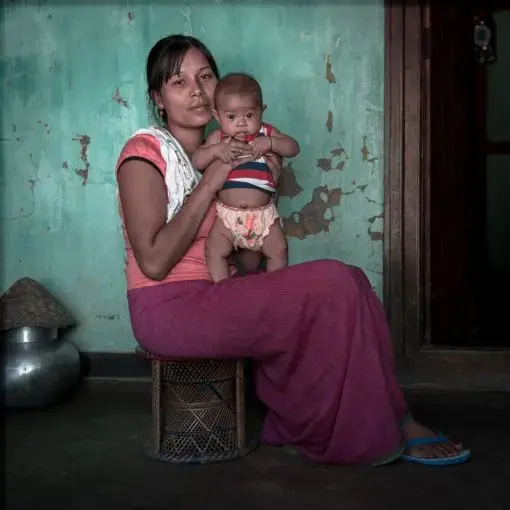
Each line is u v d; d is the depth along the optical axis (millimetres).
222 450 2771
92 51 3908
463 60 4434
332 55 3760
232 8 3801
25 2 3924
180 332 2656
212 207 2902
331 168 3799
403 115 3717
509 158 4801
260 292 2615
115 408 3520
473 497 2330
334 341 2545
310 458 2664
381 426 2523
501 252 5012
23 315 3516
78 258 3992
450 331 4445
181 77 2848
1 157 3996
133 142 2754
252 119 2807
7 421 3324
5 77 3965
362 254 3814
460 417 3289
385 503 2291
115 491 2439
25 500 2365
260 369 2797
